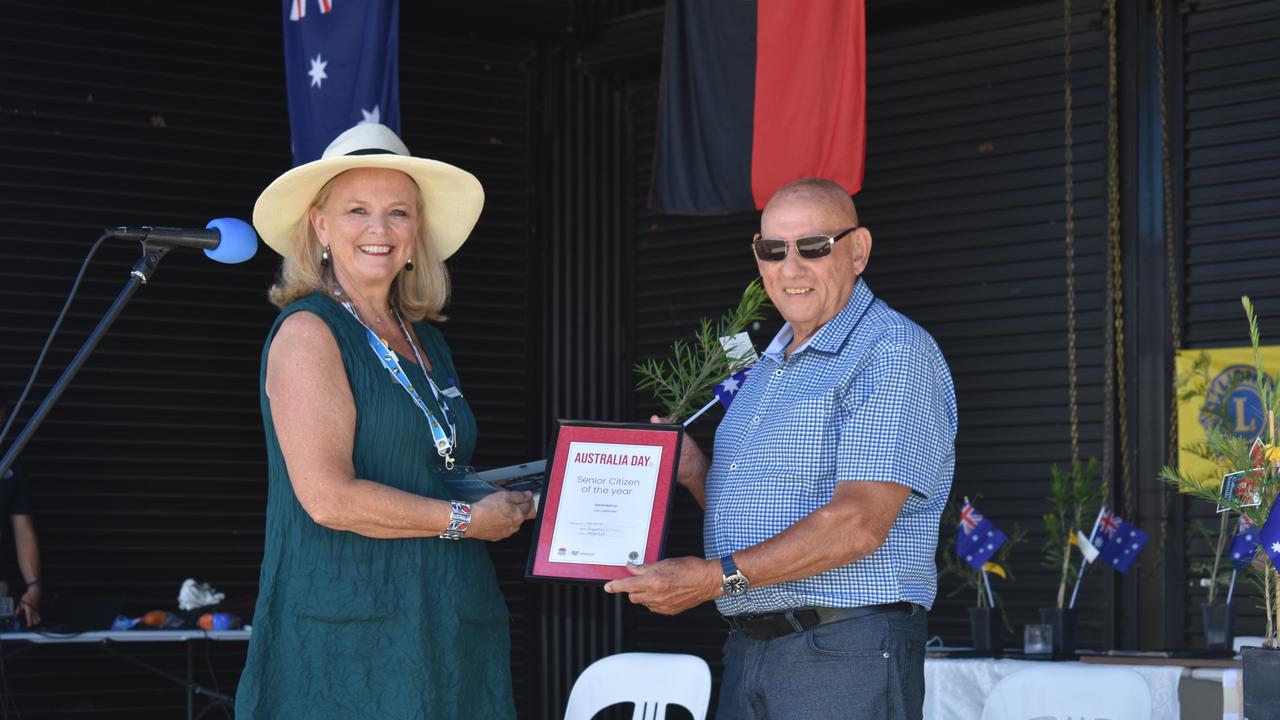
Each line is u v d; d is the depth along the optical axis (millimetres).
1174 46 5820
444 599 2742
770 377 3000
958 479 6145
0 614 5371
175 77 6324
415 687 2662
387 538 2695
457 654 2740
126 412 6176
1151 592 5703
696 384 3314
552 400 6723
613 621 6602
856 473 2723
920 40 6309
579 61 6766
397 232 2855
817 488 2803
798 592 2760
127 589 6133
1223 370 5594
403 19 6598
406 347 2939
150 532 6176
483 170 6719
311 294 2834
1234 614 4855
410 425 2771
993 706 3451
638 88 6828
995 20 6152
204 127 6352
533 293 6762
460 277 6648
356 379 2734
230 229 3008
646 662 3762
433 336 3094
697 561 2662
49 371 6078
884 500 2699
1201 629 5602
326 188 2875
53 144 6133
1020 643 5930
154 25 6305
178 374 6246
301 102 5000
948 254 6215
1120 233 5875
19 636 5148
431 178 2951
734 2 4828
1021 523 5988
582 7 6684
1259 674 2916
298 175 2785
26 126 6098
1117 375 5836
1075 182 5969
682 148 4891
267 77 6457
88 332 6129
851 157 4637
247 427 6340
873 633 2736
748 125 4793
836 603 2740
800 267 2893
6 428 2979
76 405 6105
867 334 2854
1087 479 5398
